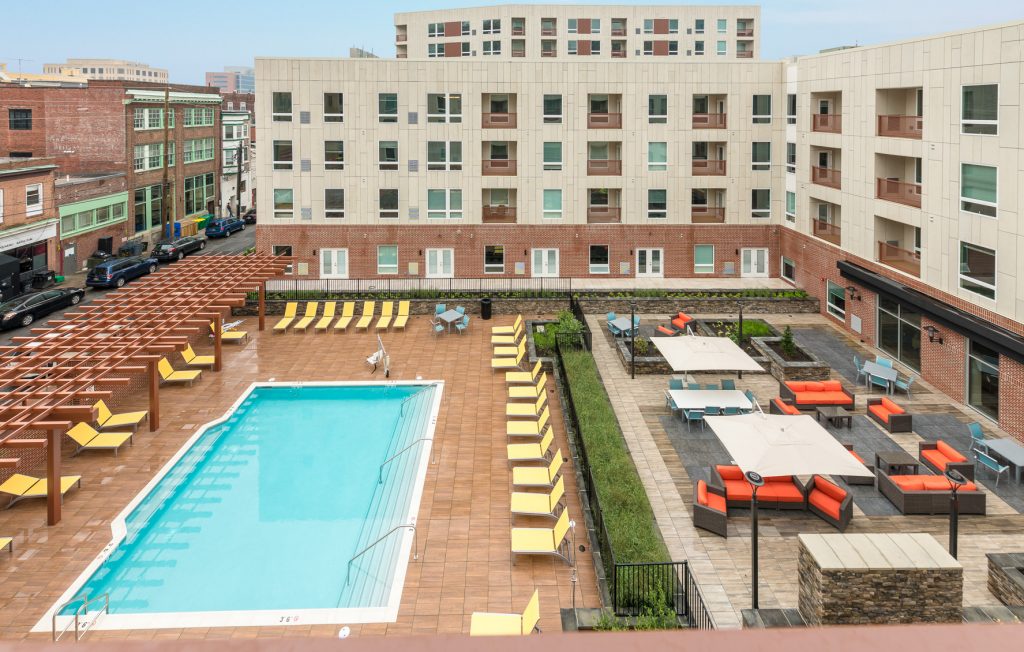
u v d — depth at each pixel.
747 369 25.33
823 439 18.27
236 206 83.62
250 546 18.44
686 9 82.50
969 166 26.89
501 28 83.50
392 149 45.25
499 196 47.16
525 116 45.06
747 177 45.66
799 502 19.33
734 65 44.66
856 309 35.47
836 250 37.91
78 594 16.39
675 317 39.22
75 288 44.78
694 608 15.13
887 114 33.47
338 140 45.09
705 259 46.44
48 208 50.31
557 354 31.84
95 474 22.03
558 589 16.38
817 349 33.78
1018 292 24.39
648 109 45.03
